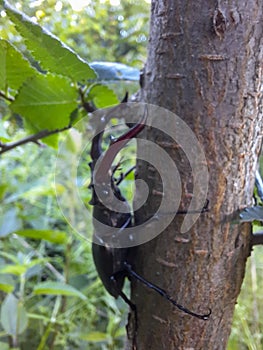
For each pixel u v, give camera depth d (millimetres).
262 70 538
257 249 1037
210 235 560
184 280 573
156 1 572
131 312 642
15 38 708
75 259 1454
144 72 610
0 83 686
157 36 564
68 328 1373
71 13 1001
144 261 598
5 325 1188
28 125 808
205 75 527
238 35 517
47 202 1652
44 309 1382
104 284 670
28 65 640
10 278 1257
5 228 1267
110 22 1292
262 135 584
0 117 987
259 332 1172
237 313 1117
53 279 1564
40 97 712
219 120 534
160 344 603
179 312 583
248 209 551
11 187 1645
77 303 1412
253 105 544
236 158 549
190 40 527
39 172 1769
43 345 1301
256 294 1201
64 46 580
